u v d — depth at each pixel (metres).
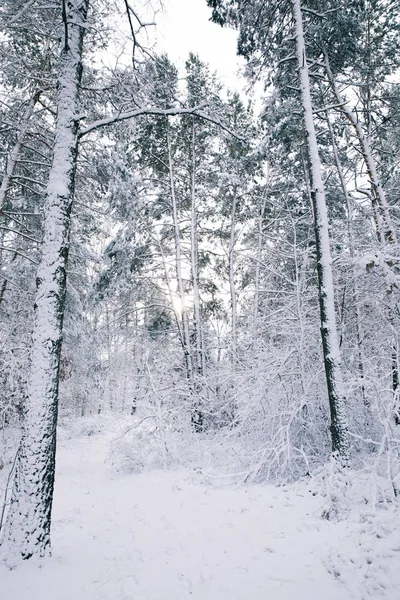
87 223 12.12
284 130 10.55
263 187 16.23
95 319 16.06
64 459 12.46
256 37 9.38
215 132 13.41
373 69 11.24
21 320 11.39
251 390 9.50
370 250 8.25
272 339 11.13
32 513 4.45
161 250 14.67
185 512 6.27
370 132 11.29
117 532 5.55
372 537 4.25
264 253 14.95
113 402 20.00
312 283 12.25
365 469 5.81
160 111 6.68
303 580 3.78
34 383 4.82
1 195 8.77
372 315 9.40
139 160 15.41
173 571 4.21
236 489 7.48
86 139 8.38
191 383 12.40
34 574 4.02
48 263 5.15
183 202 16.30
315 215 7.63
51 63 8.71
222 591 3.73
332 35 9.34
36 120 9.10
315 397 8.78
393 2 10.93
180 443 10.57
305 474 7.71
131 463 10.20
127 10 6.11
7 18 6.74
